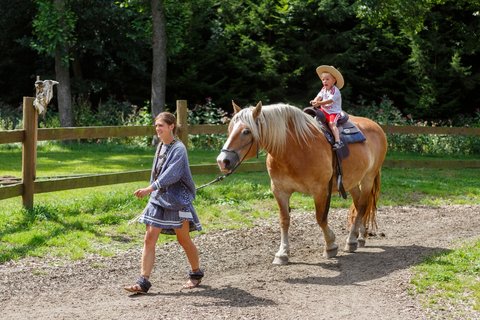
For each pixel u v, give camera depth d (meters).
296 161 7.17
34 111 8.84
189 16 24.00
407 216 10.50
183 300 6.01
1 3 23.14
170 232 6.30
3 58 25.56
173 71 25.25
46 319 5.43
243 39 24.23
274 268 7.29
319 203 7.48
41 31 20.44
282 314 5.64
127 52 23.70
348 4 24.27
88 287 6.42
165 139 6.12
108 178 9.76
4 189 8.50
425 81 24.61
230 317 5.52
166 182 5.95
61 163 15.12
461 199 12.09
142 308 5.74
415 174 14.66
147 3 20.78
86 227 8.57
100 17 22.11
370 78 25.97
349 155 7.79
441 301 6.02
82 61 25.12
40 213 8.87
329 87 7.82
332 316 5.61
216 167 11.41
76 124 21.70
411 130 15.10
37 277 6.68
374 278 6.86
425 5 19.69
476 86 24.78
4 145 18.06
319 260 7.70
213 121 20.20
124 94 25.92
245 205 10.46
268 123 6.90
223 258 7.68
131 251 7.81
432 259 7.50
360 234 8.42
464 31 23.78
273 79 24.30
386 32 24.78
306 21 24.72
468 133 15.88
